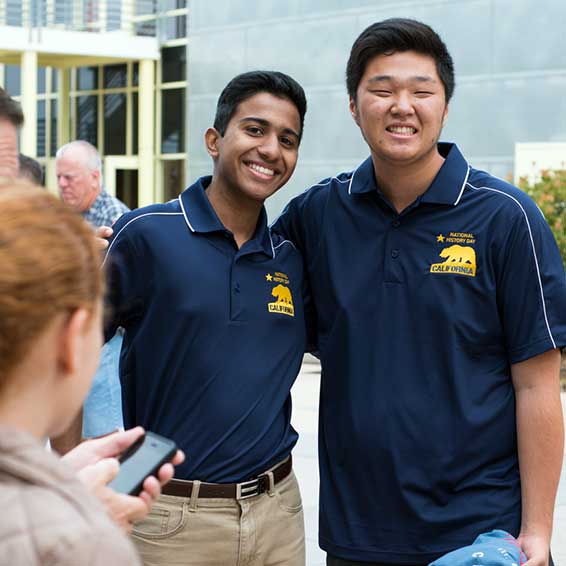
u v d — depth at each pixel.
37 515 1.22
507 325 3.02
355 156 14.74
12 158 2.55
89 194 6.45
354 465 3.11
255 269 3.10
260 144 3.12
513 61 13.35
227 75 16.09
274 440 3.07
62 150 6.46
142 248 3.03
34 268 1.22
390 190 3.11
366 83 3.02
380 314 3.09
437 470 3.02
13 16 20.14
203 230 3.04
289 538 3.12
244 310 3.04
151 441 1.81
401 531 3.05
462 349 3.02
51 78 22.72
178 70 20.38
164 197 20.69
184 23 20.20
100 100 21.50
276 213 15.50
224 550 2.97
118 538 1.25
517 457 3.08
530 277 2.98
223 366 2.99
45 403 1.29
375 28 3.03
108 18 20.73
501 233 3.00
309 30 15.11
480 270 3.01
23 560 1.19
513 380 3.06
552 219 11.05
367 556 3.08
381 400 3.06
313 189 3.34
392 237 3.10
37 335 1.24
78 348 1.28
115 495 1.67
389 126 2.99
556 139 13.04
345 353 3.14
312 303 3.29
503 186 3.06
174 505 2.96
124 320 3.09
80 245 1.28
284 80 3.17
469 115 13.72
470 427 3.00
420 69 2.99
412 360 3.05
